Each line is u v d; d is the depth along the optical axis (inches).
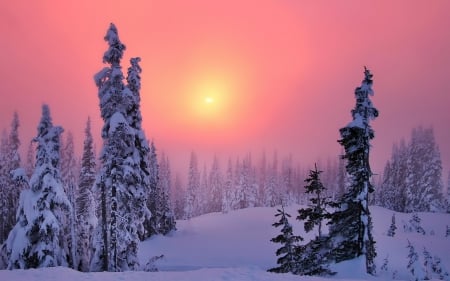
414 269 1279.5
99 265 977.5
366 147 960.9
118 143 957.8
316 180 1057.5
